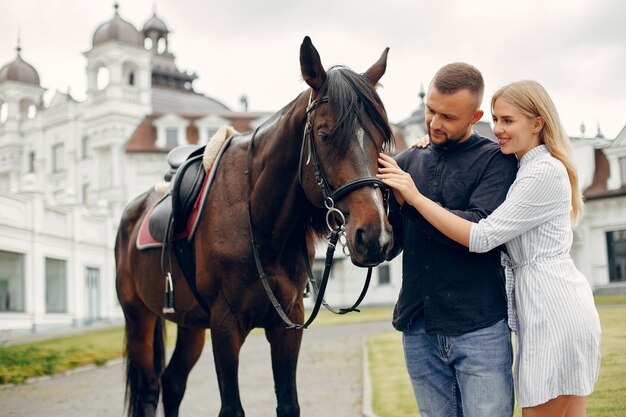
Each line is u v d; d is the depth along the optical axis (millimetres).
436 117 3299
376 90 3494
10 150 59375
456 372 3363
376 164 3297
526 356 3162
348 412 7852
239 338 4102
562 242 3193
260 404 8656
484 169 3318
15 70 60719
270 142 4016
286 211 3936
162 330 5832
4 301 23203
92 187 51906
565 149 3205
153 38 69688
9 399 9500
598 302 24938
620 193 35000
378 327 23234
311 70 3477
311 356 14727
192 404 8836
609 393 6746
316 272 37188
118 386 10766
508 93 3238
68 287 28188
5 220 22922
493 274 3305
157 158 49219
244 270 4027
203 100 66688
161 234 4824
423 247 3393
